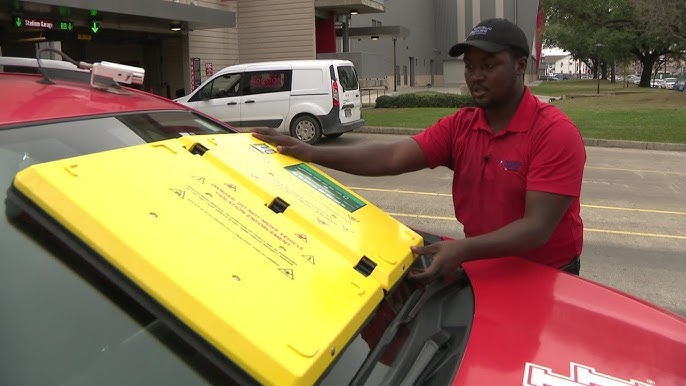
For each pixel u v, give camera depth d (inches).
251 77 532.1
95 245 51.9
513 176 83.7
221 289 52.5
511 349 63.4
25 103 77.9
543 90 1854.1
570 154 79.3
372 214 85.1
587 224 266.4
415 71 2158.0
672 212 289.4
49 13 500.1
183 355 49.1
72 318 51.6
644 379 61.2
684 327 72.5
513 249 77.9
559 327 68.4
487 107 84.0
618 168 429.4
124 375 49.4
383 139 593.9
